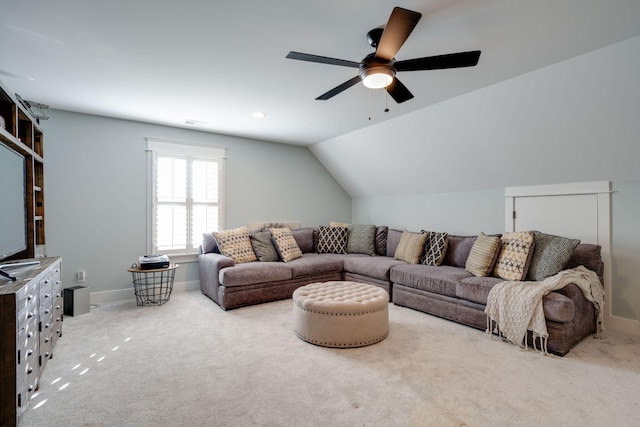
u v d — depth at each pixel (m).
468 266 3.40
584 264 2.87
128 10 1.85
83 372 2.18
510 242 3.12
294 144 5.45
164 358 2.39
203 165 4.61
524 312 2.51
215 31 2.07
